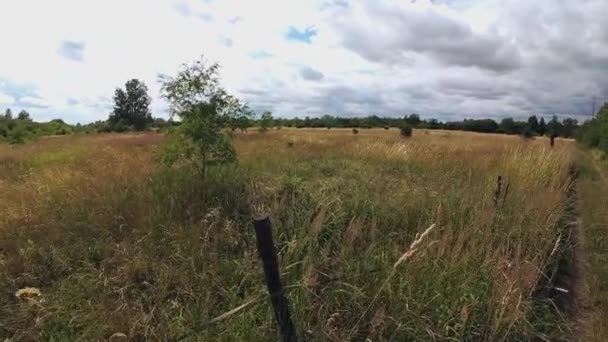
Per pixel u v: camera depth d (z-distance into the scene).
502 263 4.46
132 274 4.54
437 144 16.62
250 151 11.29
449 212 5.93
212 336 3.58
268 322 3.62
